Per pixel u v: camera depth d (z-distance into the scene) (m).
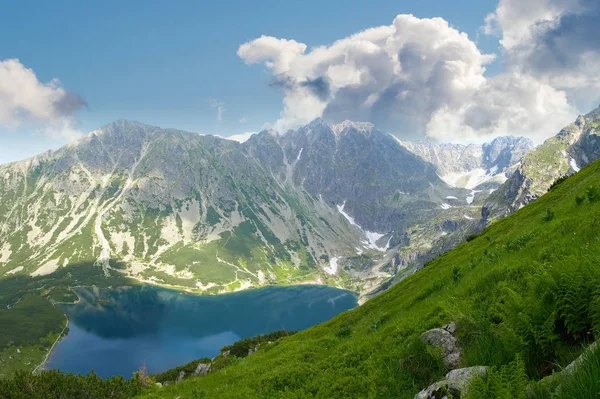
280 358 22.86
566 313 6.66
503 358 7.86
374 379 12.30
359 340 19.67
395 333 16.16
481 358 8.61
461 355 9.88
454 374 7.68
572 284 6.79
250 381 19.52
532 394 5.14
